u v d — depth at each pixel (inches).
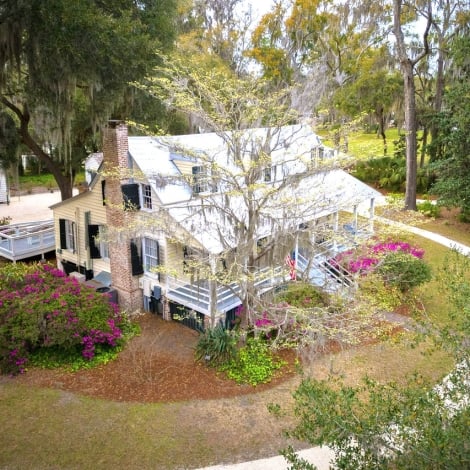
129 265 566.3
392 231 478.9
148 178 458.3
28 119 786.8
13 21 591.8
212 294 462.3
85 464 317.4
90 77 621.3
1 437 344.5
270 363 447.5
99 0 625.3
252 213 430.0
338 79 1343.5
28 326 440.1
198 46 1359.5
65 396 401.7
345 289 450.6
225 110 442.6
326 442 206.2
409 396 210.7
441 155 1131.9
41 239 779.4
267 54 1225.4
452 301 273.3
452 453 173.9
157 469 313.4
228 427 358.0
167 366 453.7
